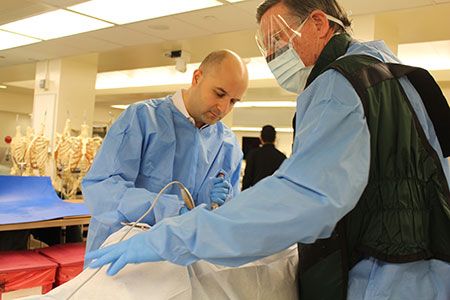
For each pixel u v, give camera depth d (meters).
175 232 0.76
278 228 0.72
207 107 1.40
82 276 0.87
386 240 0.81
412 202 0.83
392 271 0.81
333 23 0.99
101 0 3.53
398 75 0.89
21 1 3.62
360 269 0.85
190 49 5.08
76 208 3.35
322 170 0.75
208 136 1.57
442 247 0.84
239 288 0.90
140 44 4.89
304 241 0.76
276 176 0.78
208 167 1.55
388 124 0.83
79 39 4.77
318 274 0.88
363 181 0.77
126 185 1.29
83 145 4.19
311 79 0.97
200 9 3.61
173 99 1.51
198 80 1.42
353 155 0.77
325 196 0.73
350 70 0.84
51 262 2.75
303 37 0.98
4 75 7.70
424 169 0.85
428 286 0.84
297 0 0.98
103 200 1.26
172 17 3.87
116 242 0.93
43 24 4.29
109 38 4.68
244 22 3.85
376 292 0.82
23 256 2.85
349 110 0.79
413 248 0.81
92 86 5.90
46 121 5.66
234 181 1.69
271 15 1.01
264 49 1.09
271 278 0.95
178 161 1.46
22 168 4.34
